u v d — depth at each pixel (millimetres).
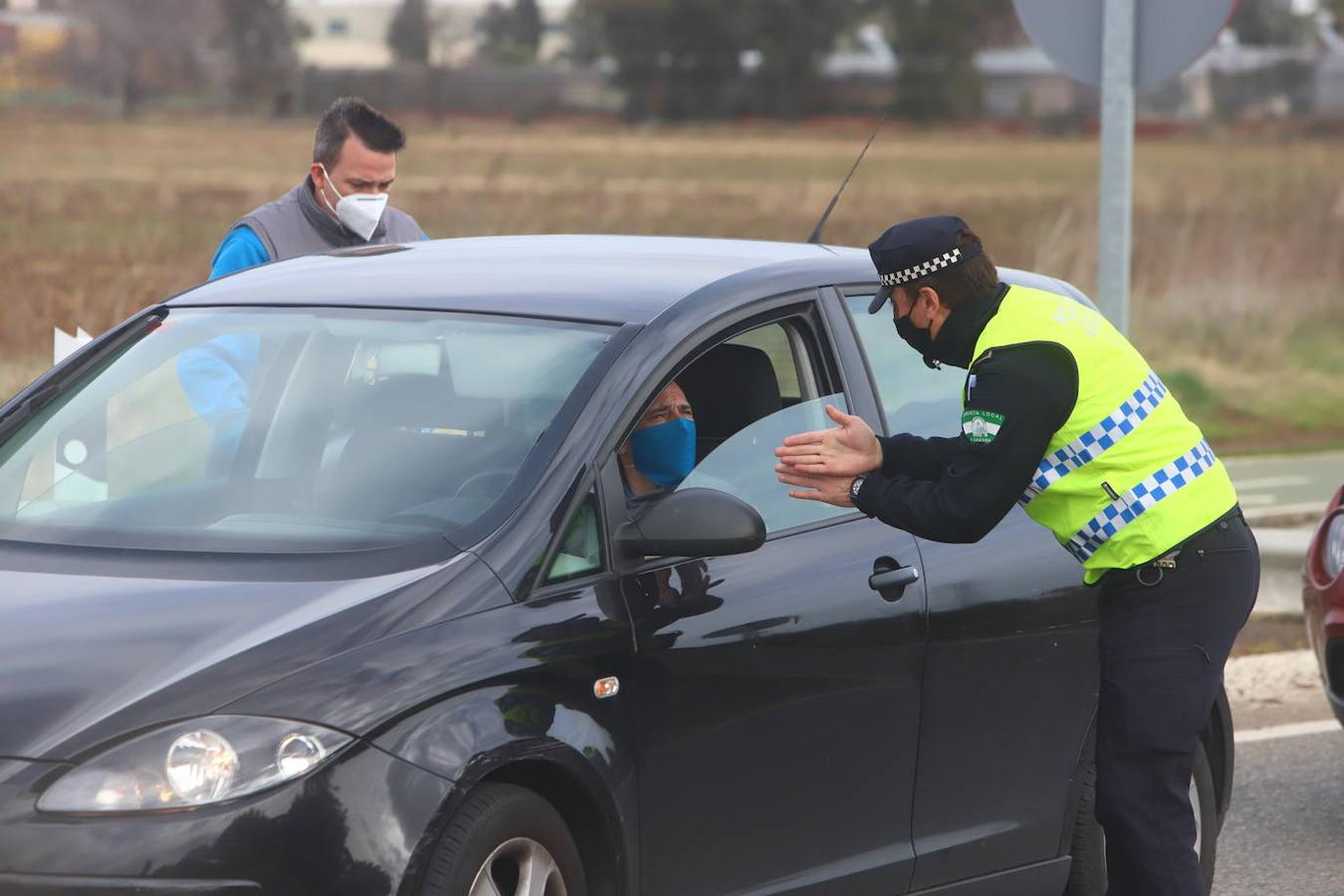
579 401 14016
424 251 17297
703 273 15727
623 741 13211
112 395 15445
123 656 11977
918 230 14211
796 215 118000
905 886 15562
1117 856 14805
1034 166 194750
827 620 14727
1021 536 16578
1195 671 14461
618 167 169875
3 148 167375
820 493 14320
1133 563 14461
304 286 16328
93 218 98938
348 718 11773
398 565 12906
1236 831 20984
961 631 15828
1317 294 69312
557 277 15695
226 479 14375
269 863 11344
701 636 13820
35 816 11203
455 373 14578
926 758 15664
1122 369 14312
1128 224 25812
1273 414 57531
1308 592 21438
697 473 14648
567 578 13258
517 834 12500
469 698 12281
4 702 11664
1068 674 16844
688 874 13828
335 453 14250
